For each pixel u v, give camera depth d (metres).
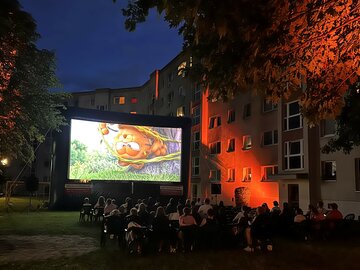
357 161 22.52
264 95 5.77
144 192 32.84
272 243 11.78
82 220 22.08
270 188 31.31
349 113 13.75
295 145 27.41
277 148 30.80
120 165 33.09
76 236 15.69
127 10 4.86
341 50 5.31
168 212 16.91
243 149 35.38
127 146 33.59
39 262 10.11
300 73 5.69
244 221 12.29
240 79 5.41
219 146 39.84
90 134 32.38
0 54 16.61
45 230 17.52
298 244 12.85
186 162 35.41
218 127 40.09
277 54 5.20
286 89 5.77
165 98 57.03
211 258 10.37
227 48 5.22
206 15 4.22
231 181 36.97
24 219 22.75
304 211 25.61
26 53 19.72
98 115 32.72
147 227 12.18
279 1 4.49
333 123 23.88
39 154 70.38
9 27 10.80
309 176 25.25
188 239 11.59
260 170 32.75
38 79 22.25
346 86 5.79
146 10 4.65
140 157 33.88
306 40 5.12
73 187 30.61
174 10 4.41
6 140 21.39
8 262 10.16
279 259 10.33
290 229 13.69
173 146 35.19
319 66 5.46
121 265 9.55
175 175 34.91
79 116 31.98
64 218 23.66
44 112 23.55
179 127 35.56
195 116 46.31
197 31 4.33
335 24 4.96
